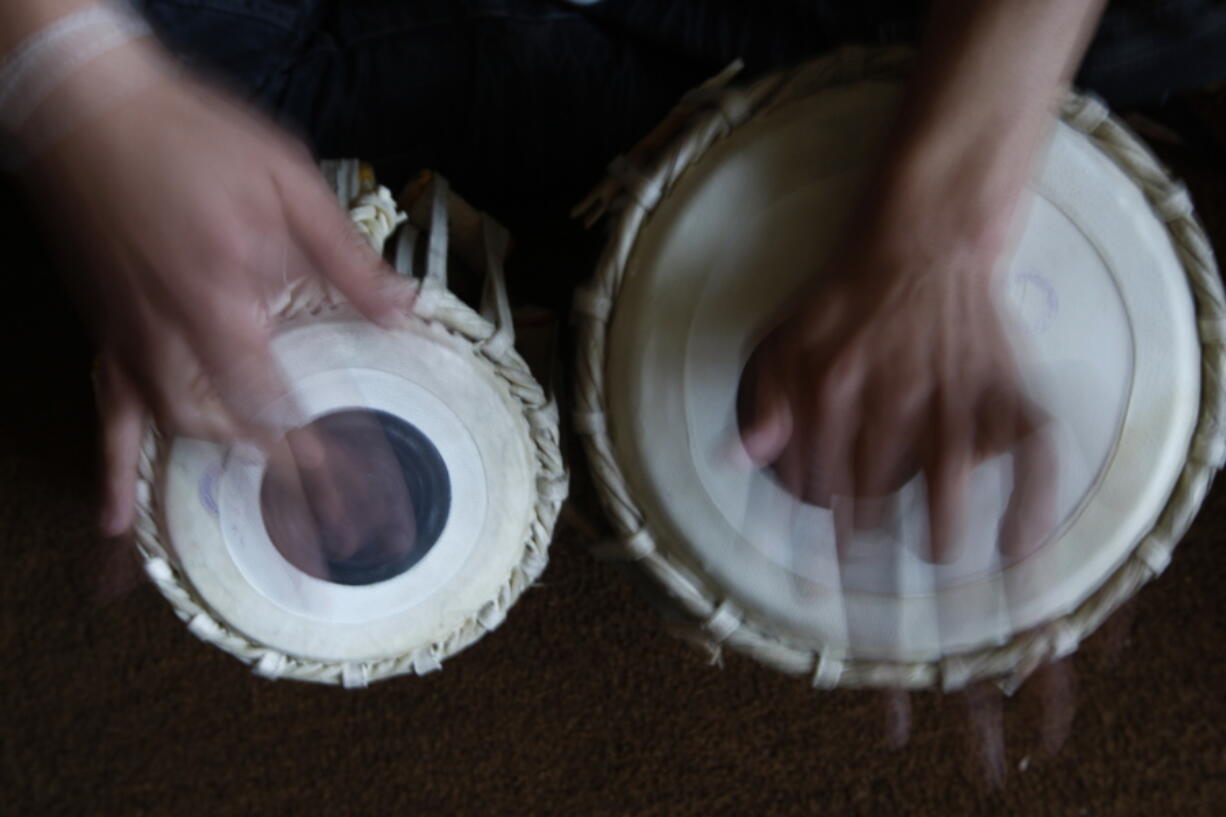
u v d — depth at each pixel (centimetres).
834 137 63
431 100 78
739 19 77
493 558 66
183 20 74
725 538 64
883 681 65
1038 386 62
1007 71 55
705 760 108
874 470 57
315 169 58
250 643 67
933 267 56
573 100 78
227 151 51
